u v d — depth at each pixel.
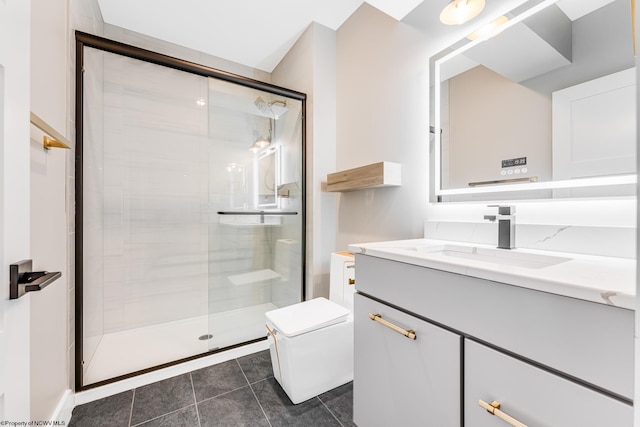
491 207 1.12
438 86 1.38
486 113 1.18
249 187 2.35
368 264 1.04
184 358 1.72
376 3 1.40
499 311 0.63
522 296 0.59
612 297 0.46
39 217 1.03
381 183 1.52
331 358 1.43
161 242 2.26
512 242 1.03
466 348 0.70
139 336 2.06
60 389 1.23
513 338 0.60
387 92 1.68
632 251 0.79
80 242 1.44
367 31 1.83
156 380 1.56
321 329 1.39
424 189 1.45
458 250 1.15
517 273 0.59
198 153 2.38
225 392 1.45
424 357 0.81
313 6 1.90
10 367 0.52
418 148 1.48
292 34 2.20
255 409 1.32
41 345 1.05
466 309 0.70
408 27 1.54
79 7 1.49
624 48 0.83
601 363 0.48
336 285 1.73
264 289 2.48
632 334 0.45
